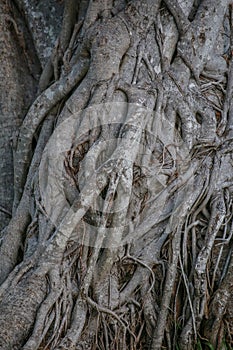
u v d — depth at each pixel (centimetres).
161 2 461
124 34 449
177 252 432
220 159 449
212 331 432
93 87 441
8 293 419
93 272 424
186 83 454
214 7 466
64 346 411
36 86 497
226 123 456
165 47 457
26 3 495
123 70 446
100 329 423
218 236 444
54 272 420
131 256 432
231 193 448
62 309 418
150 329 430
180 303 437
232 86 462
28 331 411
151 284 432
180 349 430
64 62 463
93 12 461
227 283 435
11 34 497
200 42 460
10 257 441
